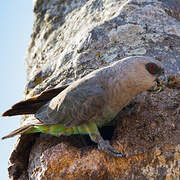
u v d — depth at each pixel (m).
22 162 10.07
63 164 8.51
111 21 10.47
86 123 8.45
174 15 11.02
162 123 8.28
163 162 7.84
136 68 8.27
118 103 8.35
